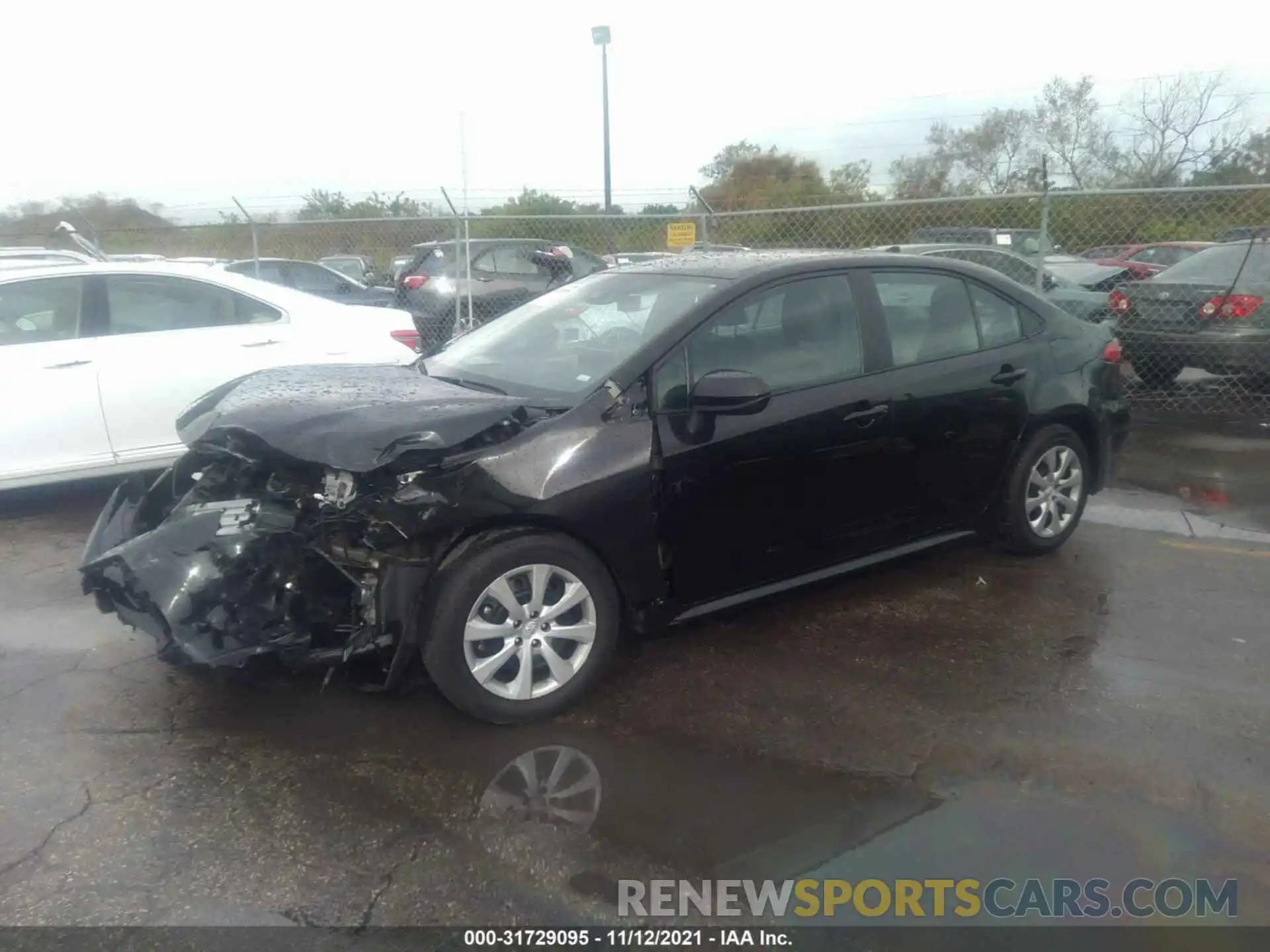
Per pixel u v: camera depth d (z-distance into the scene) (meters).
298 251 18.61
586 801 3.41
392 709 4.00
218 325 6.71
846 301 4.71
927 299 5.04
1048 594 5.20
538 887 2.98
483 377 4.56
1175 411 9.87
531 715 3.88
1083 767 3.64
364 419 3.69
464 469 3.68
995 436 5.20
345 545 3.74
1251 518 6.56
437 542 3.69
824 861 3.12
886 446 4.73
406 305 12.95
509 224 16.66
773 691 4.18
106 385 6.27
